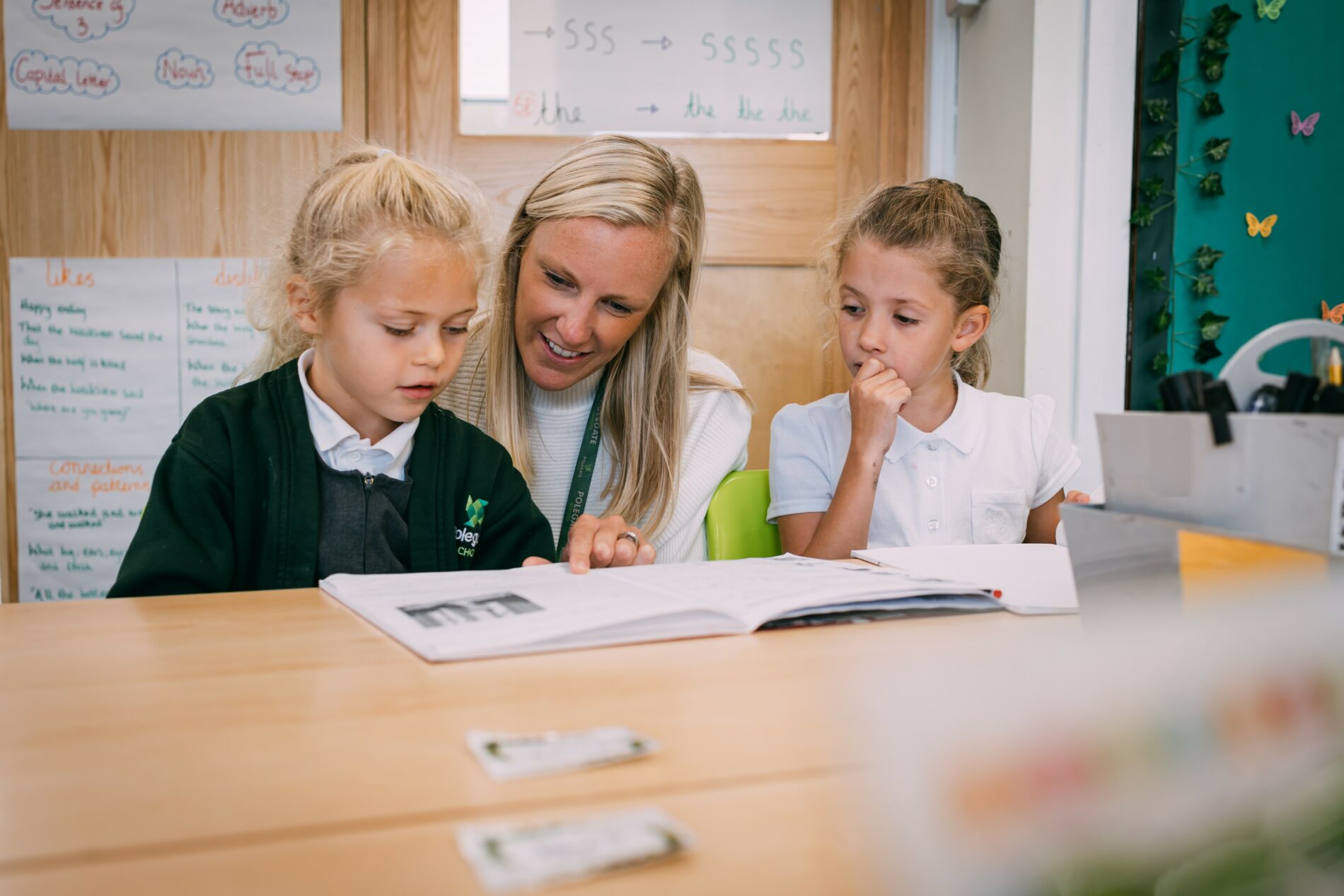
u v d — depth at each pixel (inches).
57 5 72.4
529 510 40.5
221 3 73.4
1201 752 7.5
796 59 79.2
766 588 24.9
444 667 18.9
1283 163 76.2
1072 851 7.2
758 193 79.5
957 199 49.1
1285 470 17.0
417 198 35.1
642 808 11.7
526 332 44.6
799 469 49.6
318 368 37.8
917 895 7.5
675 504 48.0
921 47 80.9
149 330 74.8
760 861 10.5
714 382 53.3
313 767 13.5
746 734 14.9
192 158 74.0
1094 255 73.3
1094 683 7.9
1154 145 73.0
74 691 17.1
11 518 74.7
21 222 73.6
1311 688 7.9
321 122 74.7
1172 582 17.7
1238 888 7.3
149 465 75.6
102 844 11.0
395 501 37.6
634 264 41.9
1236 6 74.4
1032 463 51.0
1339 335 19.1
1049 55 71.5
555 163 45.3
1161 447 19.1
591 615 21.5
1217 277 76.0
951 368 52.9
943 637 21.8
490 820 11.7
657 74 77.5
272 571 35.0
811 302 79.4
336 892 9.9
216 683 17.7
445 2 75.0
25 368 74.2
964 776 7.5
